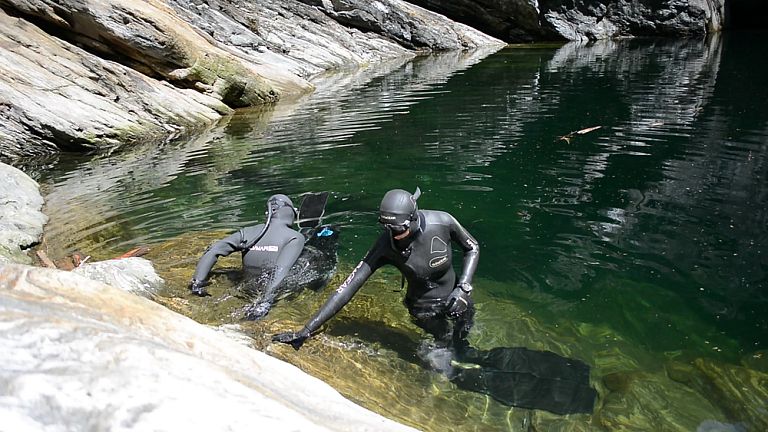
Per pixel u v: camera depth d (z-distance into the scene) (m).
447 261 4.30
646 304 4.41
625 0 28.25
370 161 8.77
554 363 3.73
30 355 1.35
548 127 10.41
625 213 6.16
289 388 1.94
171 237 6.08
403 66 20.66
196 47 13.91
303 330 3.96
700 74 15.71
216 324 4.26
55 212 6.98
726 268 4.87
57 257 5.58
